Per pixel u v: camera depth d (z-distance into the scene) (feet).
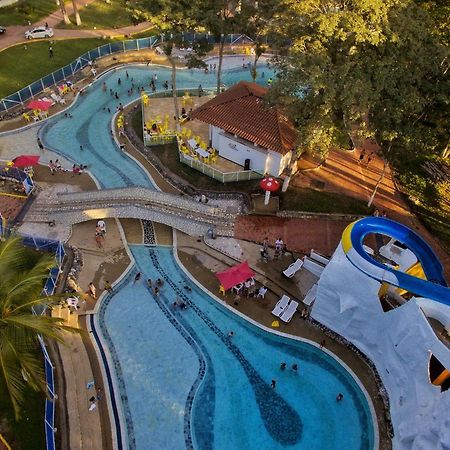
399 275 98.22
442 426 79.36
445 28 130.21
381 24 111.24
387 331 100.94
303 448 95.30
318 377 107.04
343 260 103.76
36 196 142.61
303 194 142.51
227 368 108.17
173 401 101.45
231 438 96.27
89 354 107.96
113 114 187.11
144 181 154.30
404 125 117.91
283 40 127.75
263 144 142.10
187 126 177.27
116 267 128.06
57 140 171.12
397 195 144.25
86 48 221.66
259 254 132.05
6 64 203.51
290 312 116.98
